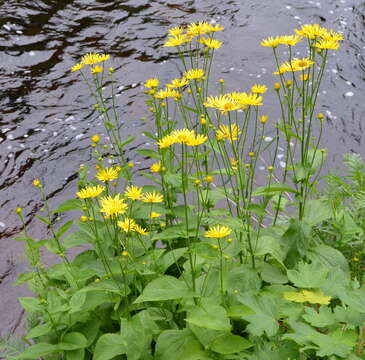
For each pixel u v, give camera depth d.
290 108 1.20
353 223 1.26
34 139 2.07
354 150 2.02
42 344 0.96
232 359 0.91
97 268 1.08
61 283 1.17
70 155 2.00
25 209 1.79
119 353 0.92
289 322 0.73
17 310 1.46
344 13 2.85
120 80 2.38
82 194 0.98
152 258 1.07
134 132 2.10
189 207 1.21
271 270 1.09
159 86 2.32
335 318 0.74
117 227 1.10
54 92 2.30
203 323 0.86
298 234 1.15
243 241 1.14
